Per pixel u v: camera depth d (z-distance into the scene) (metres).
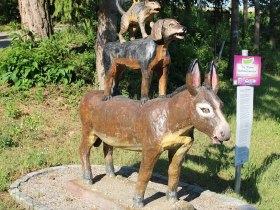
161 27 4.10
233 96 12.77
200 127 3.90
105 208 4.69
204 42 16.61
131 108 4.49
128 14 4.66
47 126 8.53
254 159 7.46
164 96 4.35
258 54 19.09
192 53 13.16
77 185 5.16
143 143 4.29
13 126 8.20
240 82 5.89
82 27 13.27
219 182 6.35
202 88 3.90
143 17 4.45
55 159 6.75
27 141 7.64
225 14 15.39
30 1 11.83
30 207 4.75
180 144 4.23
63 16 10.90
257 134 9.26
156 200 4.58
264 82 16.28
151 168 4.31
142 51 4.32
